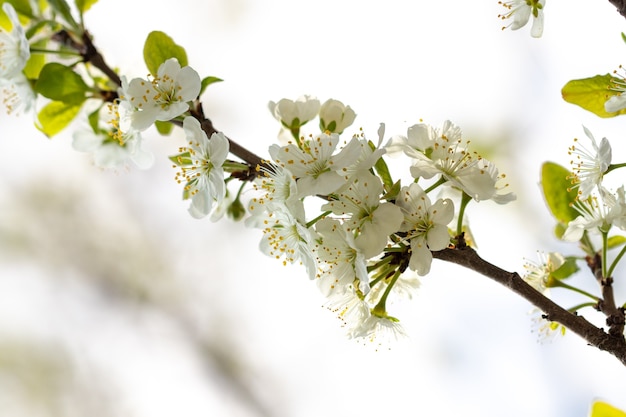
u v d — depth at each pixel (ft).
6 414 4.21
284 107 2.35
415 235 2.22
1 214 4.39
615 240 2.37
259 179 2.28
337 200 2.23
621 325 2.23
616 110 2.25
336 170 2.21
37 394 4.26
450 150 2.24
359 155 2.21
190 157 2.29
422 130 2.25
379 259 2.26
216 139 2.27
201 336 4.38
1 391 4.22
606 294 2.28
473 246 2.34
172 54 2.37
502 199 2.24
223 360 4.34
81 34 2.43
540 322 2.37
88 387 4.33
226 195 2.37
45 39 2.43
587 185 2.27
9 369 4.26
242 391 4.30
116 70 2.50
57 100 2.42
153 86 2.30
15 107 2.48
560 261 2.37
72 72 2.42
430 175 2.23
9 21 2.44
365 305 2.27
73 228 4.45
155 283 4.43
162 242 4.46
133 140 2.40
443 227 2.21
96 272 4.45
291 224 2.24
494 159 3.43
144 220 4.46
